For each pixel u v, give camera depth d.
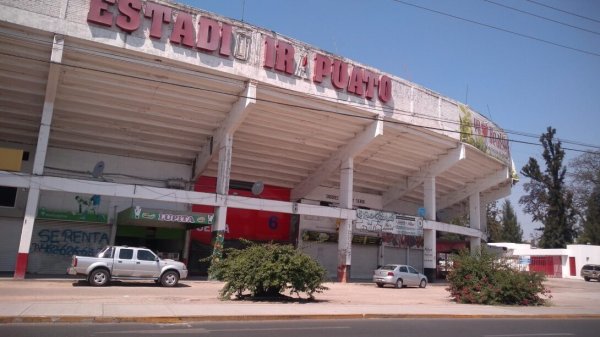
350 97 29.48
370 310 15.66
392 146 34.88
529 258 60.88
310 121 30.16
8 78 23.89
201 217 26.52
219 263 18.39
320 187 38.50
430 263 36.81
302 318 13.70
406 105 32.47
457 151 36.38
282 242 37.03
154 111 27.39
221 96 26.62
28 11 21.30
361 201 41.12
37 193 22.61
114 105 26.53
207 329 11.05
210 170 33.06
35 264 27.36
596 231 62.94
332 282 31.77
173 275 22.38
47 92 23.25
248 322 12.60
